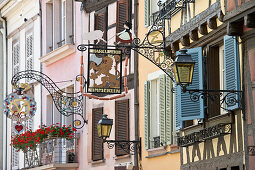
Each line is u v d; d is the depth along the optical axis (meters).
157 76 24.00
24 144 31.58
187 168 20.80
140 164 25.11
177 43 20.94
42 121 34.28
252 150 16.28
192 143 19.97
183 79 16.22
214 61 19.12
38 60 35.09
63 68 32.31
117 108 26.91
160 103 23.36
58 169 30.31
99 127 22.98
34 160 31.70
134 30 26.02
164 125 23.14
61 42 32.88
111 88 20.81
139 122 25.44
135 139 25.41
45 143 31.06
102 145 28.23
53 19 33.38
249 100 16.80
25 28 36.91
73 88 31.66
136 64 25.72
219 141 18.59
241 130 17.34
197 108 19.23
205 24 18.92
